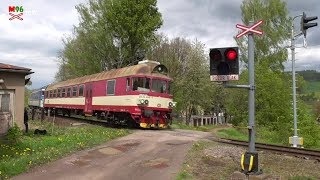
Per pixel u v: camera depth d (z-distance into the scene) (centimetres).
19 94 1902
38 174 1103
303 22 1577
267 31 4191
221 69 955
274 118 3434
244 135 3584
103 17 3706
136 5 3484
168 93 2341
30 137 1814
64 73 5300
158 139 1742
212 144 1650
